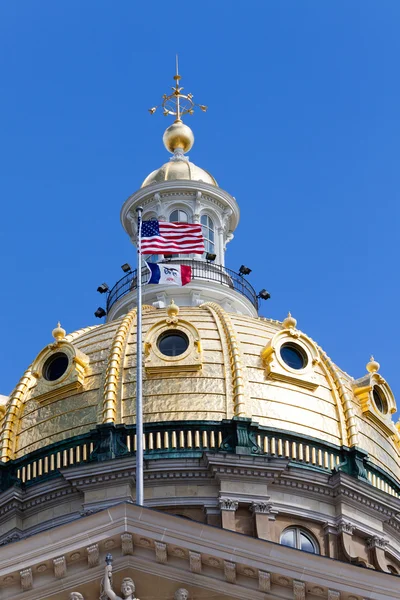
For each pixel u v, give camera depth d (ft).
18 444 200.64
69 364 203.31
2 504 193.26
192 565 127.44
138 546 128.36
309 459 195.11
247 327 209.05
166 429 192.95
